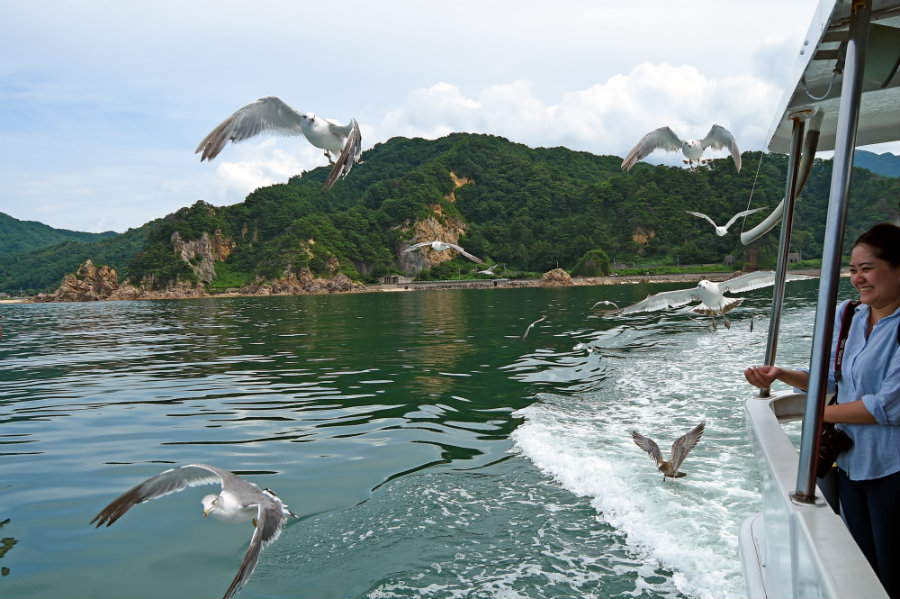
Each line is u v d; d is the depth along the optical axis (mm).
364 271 184000
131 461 9336
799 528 1979
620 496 6891
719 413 10203
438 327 31844
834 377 2764
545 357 18312
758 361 15203
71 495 7941
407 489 7516
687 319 28250
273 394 14305
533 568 5465
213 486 8109
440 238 192750
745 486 6934
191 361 21172
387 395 13625
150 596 5363
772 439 2797
